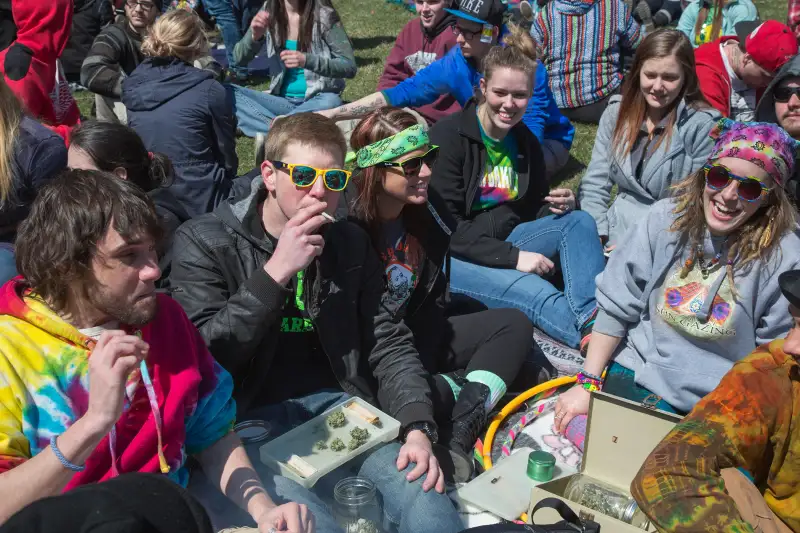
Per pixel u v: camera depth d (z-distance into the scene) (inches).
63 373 80.4
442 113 243.3
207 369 95.1
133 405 86.0
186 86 189.6
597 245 175.9
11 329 79.3
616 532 100.7
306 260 104.3
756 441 82.2
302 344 123.2
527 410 148.0
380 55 414.6
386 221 135.3
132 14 246.4
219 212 115.5
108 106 254.2
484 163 176.7
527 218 185.5
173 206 184.4
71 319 82.0
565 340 171.8
